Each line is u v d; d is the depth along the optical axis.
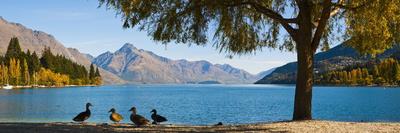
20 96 99.00
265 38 23.75
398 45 21.28
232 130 18.95
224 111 55.09
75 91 154.38
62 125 20.70
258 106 66.00
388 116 47.22
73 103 73.12
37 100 81.00
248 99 92.88
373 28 20.30
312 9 21.58
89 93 134.25
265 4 21.56
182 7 19.66
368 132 17.95
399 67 197.88
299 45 21.09
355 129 18.70
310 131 18.19
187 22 20.30
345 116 47.69
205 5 19.30
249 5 21.44
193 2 19.44
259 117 46.28
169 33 20.14
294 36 21.23
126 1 19.31
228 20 20.75
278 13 21.97
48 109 56.75
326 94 121.12
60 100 83.25
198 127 20.58
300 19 20.83
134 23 19.64
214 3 19.23
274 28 23.77
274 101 83.31
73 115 47.00
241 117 45.97
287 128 19.03
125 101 84.00
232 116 47.25
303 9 20.67
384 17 18.91
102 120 38.91
